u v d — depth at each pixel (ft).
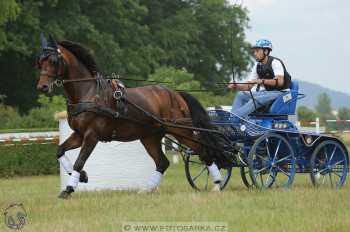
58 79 48.32
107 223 36.91
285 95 53.83
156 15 208.64
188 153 54.54
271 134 52.54
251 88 54.75
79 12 173.88
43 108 112.88
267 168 52.95
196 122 53.42
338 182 55.98
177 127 52.24
